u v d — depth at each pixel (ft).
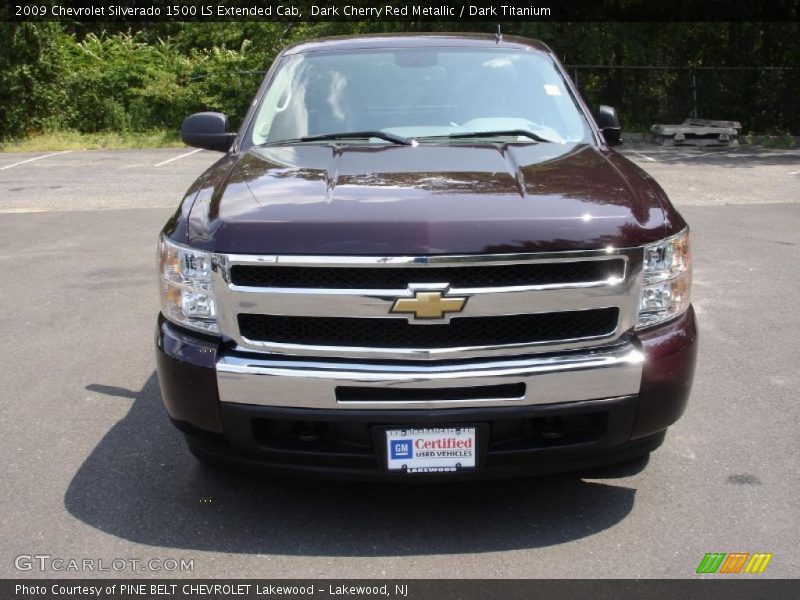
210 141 15.25
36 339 18.97
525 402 9.88
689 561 10.14
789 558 10.19
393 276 9.69
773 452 13.03
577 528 10.91
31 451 13.32
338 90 14.79
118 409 14.99
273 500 11.69
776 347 17.83
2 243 29.58
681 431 13.83
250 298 9.89
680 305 10.78
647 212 10.63
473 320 9.86
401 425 9.87
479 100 14.60
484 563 10.13
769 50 73.10
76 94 73.46
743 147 61.98
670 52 75.15
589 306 9.99
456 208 10.14
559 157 12.53
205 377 10.11
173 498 11.78
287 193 10.85
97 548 10.55
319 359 9.95
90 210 36.58
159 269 11.01
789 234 29.37
